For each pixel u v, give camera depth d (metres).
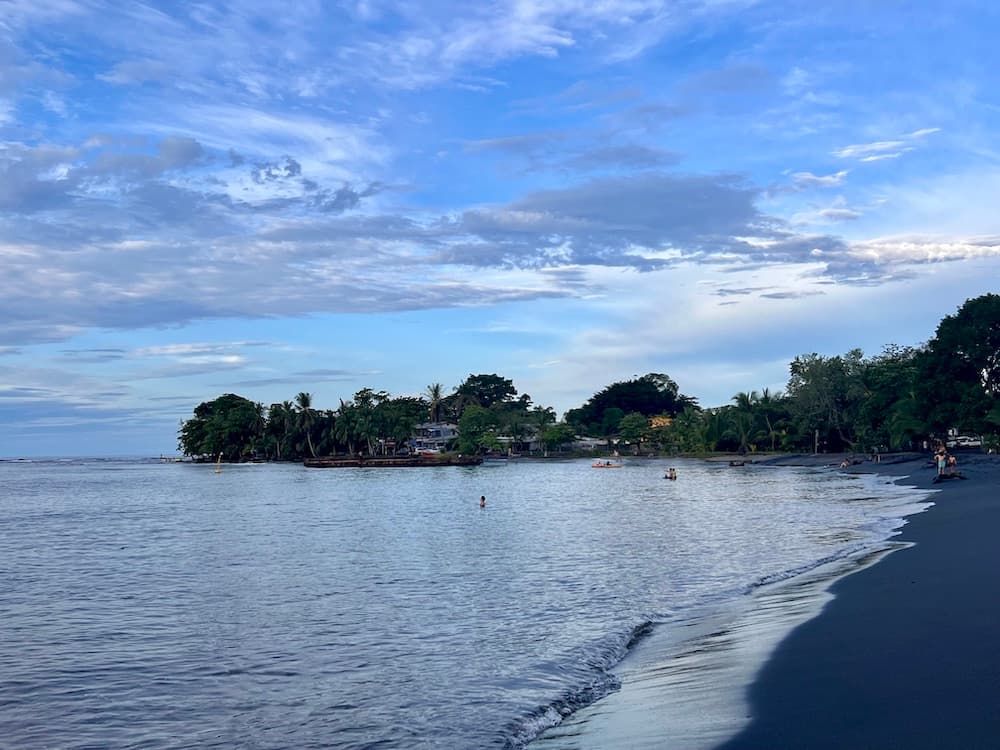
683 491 72.75
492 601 21.16
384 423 180.25
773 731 8.80
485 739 10.62
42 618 20.66
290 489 93.44
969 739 7.73
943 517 34.25
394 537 39.12
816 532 34.44
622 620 17.98
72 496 88.12
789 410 141.50
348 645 16.72
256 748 10.95
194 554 34.22
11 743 11.42
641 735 9.46
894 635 12.43
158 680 14.54
